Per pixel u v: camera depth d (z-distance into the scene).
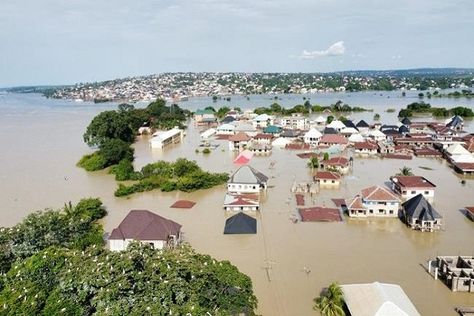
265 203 77.06
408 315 36.81
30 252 46.56
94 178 97.38
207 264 38.62
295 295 45.31
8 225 67.00
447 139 132.25
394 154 121.50
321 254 55.62
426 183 80.94
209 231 63.72
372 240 60.38
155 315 30.61
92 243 54.44
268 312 42.03
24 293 34.03
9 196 83.00
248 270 51.09
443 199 79.38
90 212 68.06
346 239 60.72
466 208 70.75
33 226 50.38
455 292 45.78
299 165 108.06
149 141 148.62
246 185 82.44
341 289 42.38
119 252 40.12
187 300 33.53
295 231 63.72
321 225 66.25
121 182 93.12
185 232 63.34
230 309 35.28
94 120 134.75
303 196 81.19
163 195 83.31
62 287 34.94
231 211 72.94
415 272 50.66
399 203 70.31
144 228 56.28
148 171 95.31
